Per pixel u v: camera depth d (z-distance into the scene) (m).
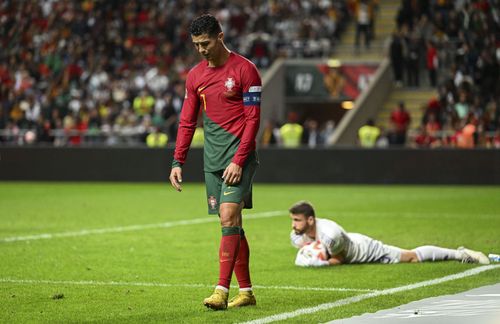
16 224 50.91
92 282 30.42
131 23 122.62
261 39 115.75
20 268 33.72
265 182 88.81
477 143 89.38
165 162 91.62
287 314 24.20
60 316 24.44
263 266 33.91
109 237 44.25
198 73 25.28
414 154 84.94
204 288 29.14
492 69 101.25
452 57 108.19
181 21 121.50
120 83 113.62
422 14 110.25
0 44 123.62
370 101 107.06
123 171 92.75
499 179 82.88
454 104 98.12
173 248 39.81
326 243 33.06
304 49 115.44
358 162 86.38
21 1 125.81
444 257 34.09
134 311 25.09
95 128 106.12
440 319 22.94
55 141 101.75
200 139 95.06
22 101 113.94
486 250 38.72
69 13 123.94
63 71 119.12
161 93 111.44
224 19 120.50
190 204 65.19
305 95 113.62
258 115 24.67
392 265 33.44
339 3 118.81
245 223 51.41
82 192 78.19
